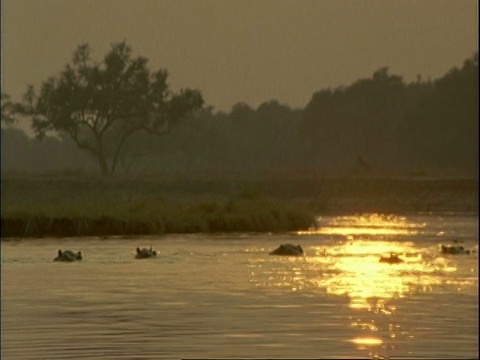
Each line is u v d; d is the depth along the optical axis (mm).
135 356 39938
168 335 44125
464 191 182500
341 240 100312
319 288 60094
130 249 86312
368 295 57188
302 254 82375
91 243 93375
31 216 104250
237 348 41469
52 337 43688
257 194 129750
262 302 53844
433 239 103562
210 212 116812
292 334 44250
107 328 45656
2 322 47312
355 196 185500
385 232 114375
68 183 187500
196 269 70250
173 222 110250
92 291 58031
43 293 57188
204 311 50469
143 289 59062
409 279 65438
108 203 121625
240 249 87125
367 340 43219
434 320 48531
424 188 184625
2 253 82000
